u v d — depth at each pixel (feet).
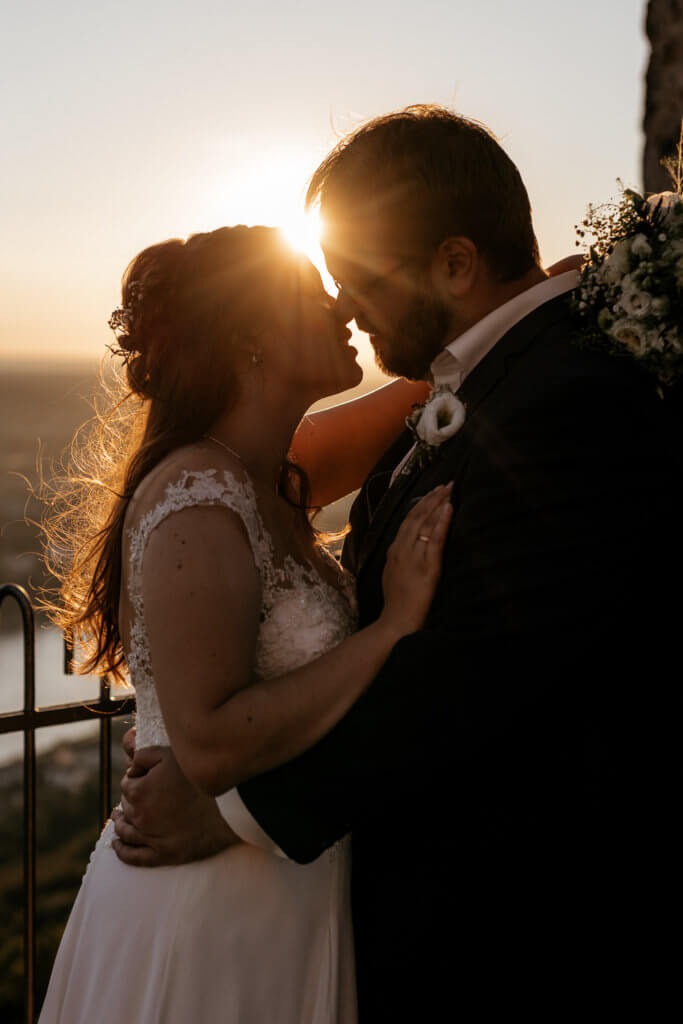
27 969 7.39
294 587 5.44
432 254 5.42
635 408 4.78
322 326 5.65
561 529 4.69
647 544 4.75
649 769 5.00
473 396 5.36
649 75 11.60
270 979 5.22
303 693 4.82
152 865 5.30
